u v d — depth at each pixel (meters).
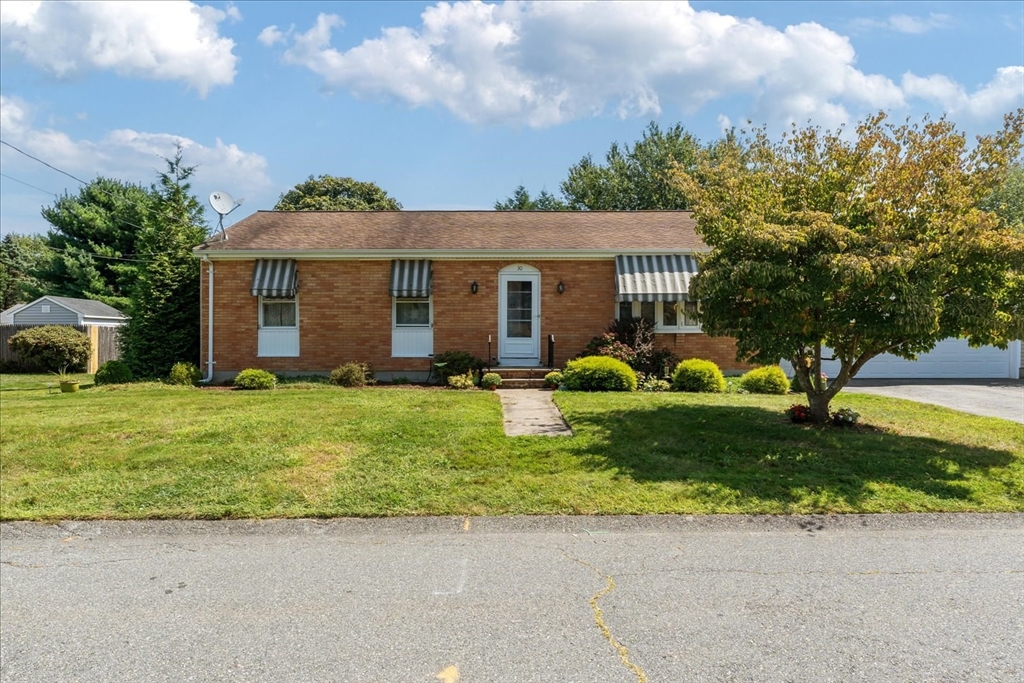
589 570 5.15
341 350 17.39
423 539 5.95
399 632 4.07
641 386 15.24
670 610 4.38
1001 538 5.96
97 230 38.88
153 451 8.35
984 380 19.09
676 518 6.41
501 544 5.79
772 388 14.51
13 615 4.41
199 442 8.76
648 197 39.66
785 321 9.29
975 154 9.11
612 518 6.41
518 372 16.42
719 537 5.96
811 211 9.27
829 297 8.73
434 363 16.56
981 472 7.75
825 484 7.27
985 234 8.28
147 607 4.51
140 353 17.98
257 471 7.61
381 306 17.38
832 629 4.09
